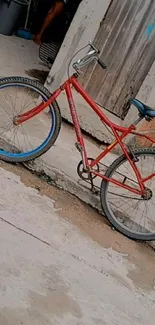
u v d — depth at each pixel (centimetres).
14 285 226
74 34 364
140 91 361
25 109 320
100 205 309
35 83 289
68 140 359
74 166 327
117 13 358
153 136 376
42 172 313
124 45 364
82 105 369
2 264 234
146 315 247
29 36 546
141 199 301
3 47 486
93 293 245
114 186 307
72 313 227
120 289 257
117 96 376
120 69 370
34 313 217
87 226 292
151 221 312
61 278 244
